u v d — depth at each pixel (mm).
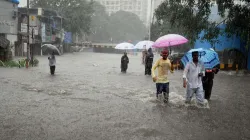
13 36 33719
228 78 16125
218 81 14586
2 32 31047
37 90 10438
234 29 18422
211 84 9242
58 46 49438
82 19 55844
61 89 10805
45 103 8227
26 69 18844
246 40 19016
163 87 8516
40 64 23578
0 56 23359
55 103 8258
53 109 7516
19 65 20266
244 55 21234
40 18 40875
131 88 11422
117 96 9562
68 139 5266
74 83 12586
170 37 11273
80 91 10461
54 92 10109
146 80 14266
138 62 31188
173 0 18141
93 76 15695
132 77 15562
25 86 11328
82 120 6516
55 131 5699
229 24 18281
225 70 20875
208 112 7508
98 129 5879
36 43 40094
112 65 24922
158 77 8562
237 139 5469
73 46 63969
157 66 8539
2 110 7297
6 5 31688
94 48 73250
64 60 31281
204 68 8234
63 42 54344
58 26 49750
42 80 13336
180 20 18828
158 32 37938
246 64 21281
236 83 13867
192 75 8125
